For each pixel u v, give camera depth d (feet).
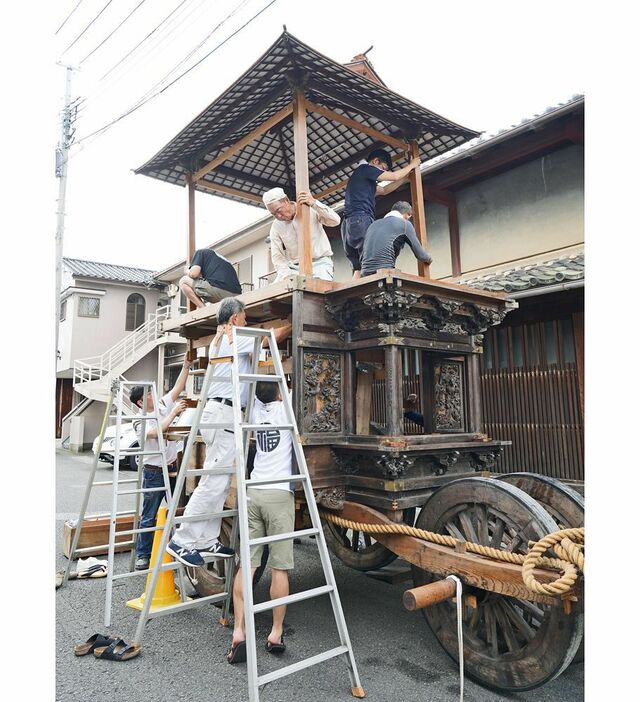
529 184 25.25
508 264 25.76
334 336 12.37
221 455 11.72
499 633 9.68
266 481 9.46
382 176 14.87
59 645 11.35
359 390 13.65
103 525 18.42
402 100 14.24
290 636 11.64
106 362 69.00
